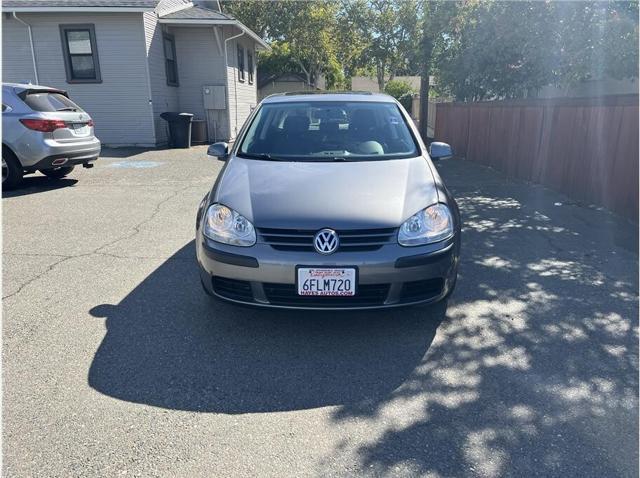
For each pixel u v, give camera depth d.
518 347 3.11
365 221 2.92
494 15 10.07
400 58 31.61
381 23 31.83
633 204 6.04
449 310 3.61
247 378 2.78
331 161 3.69
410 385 2.72
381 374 2.82
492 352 3.05
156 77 14.38
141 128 14.18
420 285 3.04
